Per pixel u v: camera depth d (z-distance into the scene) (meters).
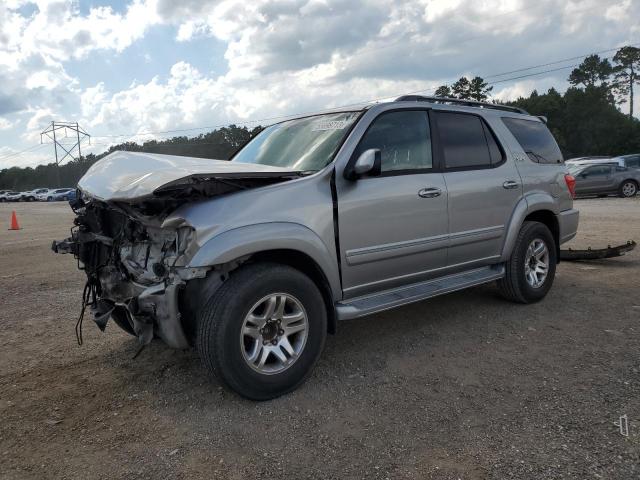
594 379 3.56
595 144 69.62
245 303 3.21
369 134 4.05
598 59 83.38
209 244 3.12
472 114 5.04
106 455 2.82
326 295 3.77
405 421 3.09
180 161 3.73
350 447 2.84
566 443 2.80
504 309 5.25
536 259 5.42
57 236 14.13
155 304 3.21
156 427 3.10
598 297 5.57
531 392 3.40
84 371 3.96
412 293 4.27
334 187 3.75
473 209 4.72
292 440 2.92
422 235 4.29
